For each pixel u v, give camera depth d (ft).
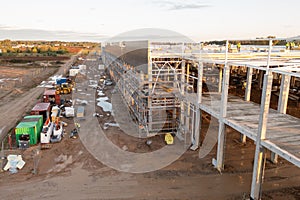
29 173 40.78
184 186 36.42
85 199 33.81
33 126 52.01
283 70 30.48
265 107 31.27
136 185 36.94
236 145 49.90
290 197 33.68
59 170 41.73
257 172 32.40
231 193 34.63
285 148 29.78
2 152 47.52
